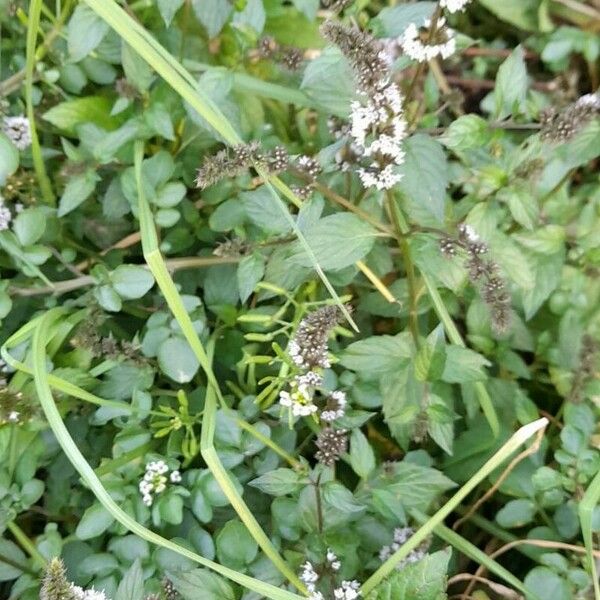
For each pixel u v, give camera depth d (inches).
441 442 17.4
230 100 18.8
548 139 16.9
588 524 16.0
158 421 18.2
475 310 19.2
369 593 16.0
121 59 19.4
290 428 17.4
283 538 17.0
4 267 19.2
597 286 19.9
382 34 17.2
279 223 17.4
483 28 24.5
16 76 19.1
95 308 17.8
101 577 16.4
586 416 18.1
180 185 18.3
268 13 21.5
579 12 23.3
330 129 19.1
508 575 17.0
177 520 16.5
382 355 17.5
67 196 18.4
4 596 17.7
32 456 17.4
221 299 19.2
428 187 15.9
